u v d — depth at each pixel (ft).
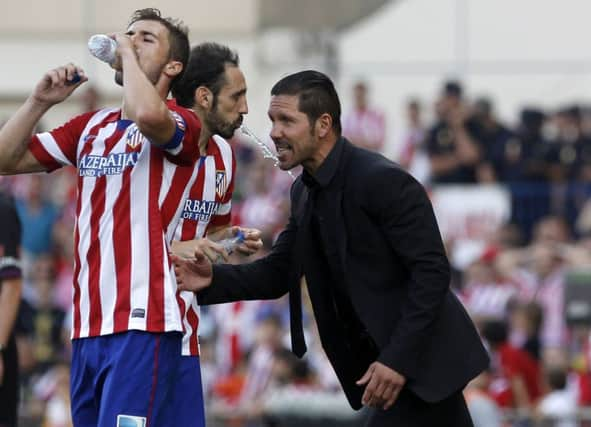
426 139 148.36
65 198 142.61
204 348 122.93
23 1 146.51
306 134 59.11
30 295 129.59
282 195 140.26
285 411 96.68
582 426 103.09
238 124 61.00
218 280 61.62
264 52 152.76
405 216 58.54
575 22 171.22
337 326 61.57
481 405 97.81
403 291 59.77
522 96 168.96
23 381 117.91
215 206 59.67
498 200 140.67
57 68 57.00
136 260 56.54
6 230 75.10
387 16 173.88
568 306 116.16
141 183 56.85
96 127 57.67
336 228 59.36
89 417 57.98
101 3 146.61
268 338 116.06
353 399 62.54
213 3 145.07
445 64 167.22
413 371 58.03
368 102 158.20
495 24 171.63
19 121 56.80
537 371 111.75
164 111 54.49
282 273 63.41
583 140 146.10
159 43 56.80
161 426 57.31
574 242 139.54
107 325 56.54
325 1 148.36
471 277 127.13
